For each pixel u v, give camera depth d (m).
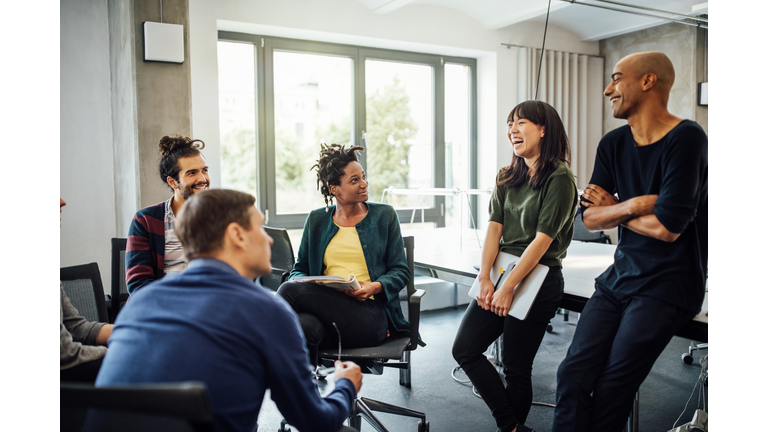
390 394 2.74
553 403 2.60
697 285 1.54
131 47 3.00
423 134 5.16
